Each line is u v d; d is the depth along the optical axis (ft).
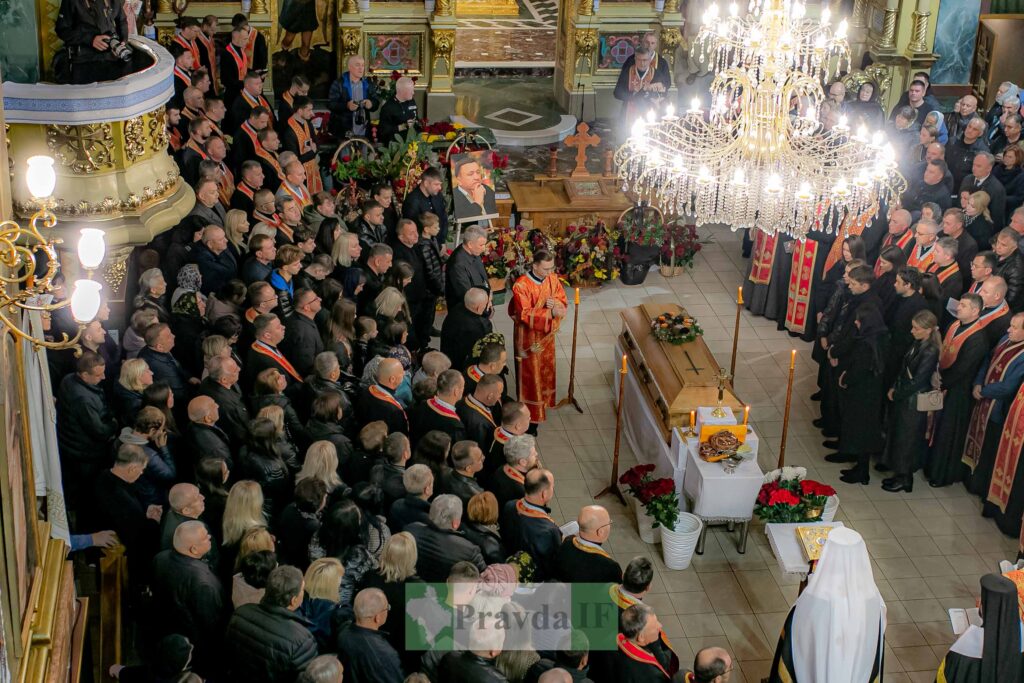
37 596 23.61
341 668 22.57
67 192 32.40
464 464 29.68
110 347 34.58
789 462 40.40
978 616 31.65
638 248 50.60
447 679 24.11
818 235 44.80
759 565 35.73
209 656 26.17
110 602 28.63
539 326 40.47
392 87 54.44
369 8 59.52
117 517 28.71
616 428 39.06
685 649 32.60
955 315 39.99
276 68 60.39
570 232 50.08
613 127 61.11
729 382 37.76
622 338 42.73
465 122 60.95
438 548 27.09
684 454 36.24
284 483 29.66
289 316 35.32
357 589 26.71
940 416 38.73
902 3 59.82
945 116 62.95
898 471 39.01
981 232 43.86
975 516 38.27
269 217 40.78
